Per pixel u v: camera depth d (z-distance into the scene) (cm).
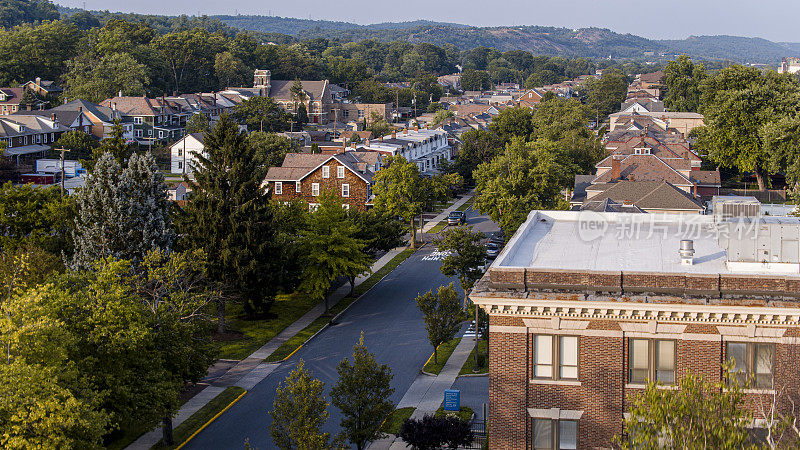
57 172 13188
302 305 7888
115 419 4319
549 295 3234
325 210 7644
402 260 9819
